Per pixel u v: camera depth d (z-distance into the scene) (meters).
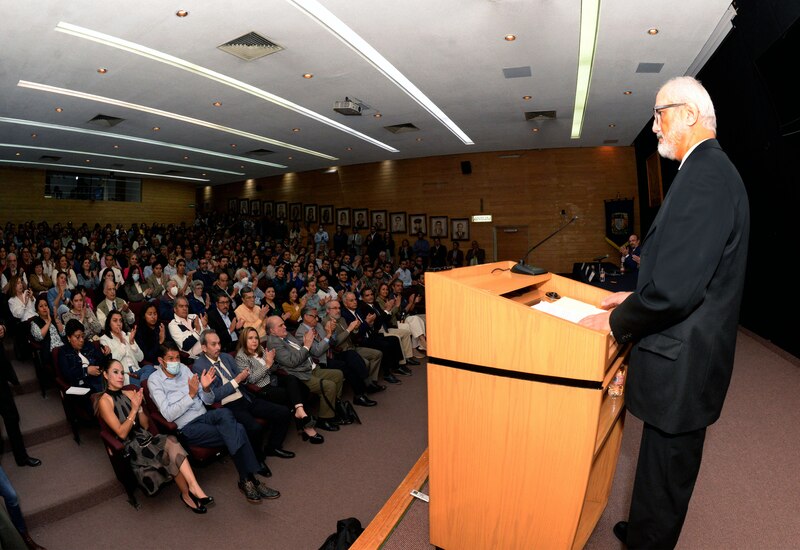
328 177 18.09
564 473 1.48
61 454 4.05
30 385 5.01
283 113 10.11
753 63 5.21
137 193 22.08
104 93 8.65
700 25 5.82
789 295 5.20
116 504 3.55
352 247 16.42
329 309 5.74
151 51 6.71
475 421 1.61
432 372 1.68
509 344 1.54
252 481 3.58
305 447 4.43
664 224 1.34
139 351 4.89
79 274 8.02
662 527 1.43
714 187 1.26
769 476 2.39
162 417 3.76
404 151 14.68
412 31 6.11
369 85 8.25
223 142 13.22
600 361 1.40
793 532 1.88
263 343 4.93
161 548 3.03
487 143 13.46
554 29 6.06
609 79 7.94
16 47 6.45
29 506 3.30
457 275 1.92
